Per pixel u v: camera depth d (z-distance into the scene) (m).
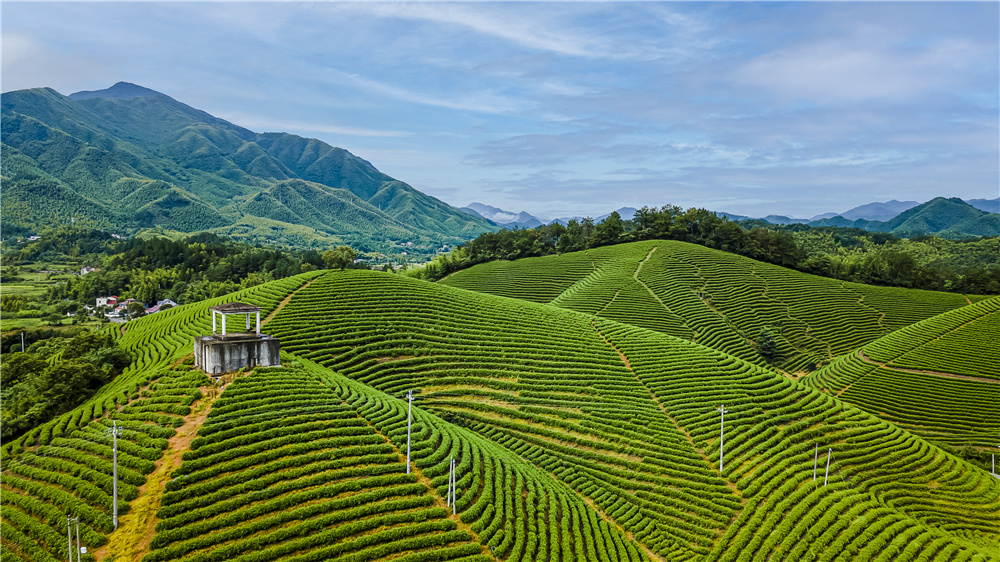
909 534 51.06
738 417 68.06
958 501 61.03
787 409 70.62
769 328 126.50
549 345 83.69
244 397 48.09
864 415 73.81
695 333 121.00
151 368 61.78
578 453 60.66
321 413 48.75
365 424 49.00
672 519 51.03
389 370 71.31
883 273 161.62
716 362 82.31
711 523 50.50
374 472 43.47
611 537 47.06
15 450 46.19
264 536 35.69
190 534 34.91
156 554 33.25
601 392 72.56
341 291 89.25
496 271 164.50
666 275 147.00
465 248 186.75
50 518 36.16
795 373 112.75
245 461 40.91
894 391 95.00
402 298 90.12
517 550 39.84
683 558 46.19
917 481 62.94
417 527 39.25
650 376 77.44
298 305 83.06
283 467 41.69
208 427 43.12
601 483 55.81
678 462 59.31
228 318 78.56
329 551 35.88
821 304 139.88
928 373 99.88
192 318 86.62
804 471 59.22
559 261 168.38
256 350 54.81
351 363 70.81
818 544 48.06
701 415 68.12
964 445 80.31
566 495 51.19
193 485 38.19
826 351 121.44
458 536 39.66
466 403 67.50
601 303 130.38
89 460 40.75
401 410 54.56
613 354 83.62
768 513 52.22
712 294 139.88
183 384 49.84
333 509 39.16
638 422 66.31
